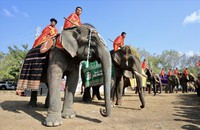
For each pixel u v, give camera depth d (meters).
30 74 6.77
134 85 12.80
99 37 5.68
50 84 5.69
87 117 6.37
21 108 7.67
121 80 9.30
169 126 5.60
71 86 6.41
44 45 6.26
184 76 24.61
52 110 5.45
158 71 52.94
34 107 7.91
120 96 9.34
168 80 24.00
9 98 11.45
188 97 15.56
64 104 6.35
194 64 56.09
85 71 10.79
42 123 5.43
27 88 6.70
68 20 6.09
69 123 5.55
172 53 57.97
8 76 29.02
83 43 5.68
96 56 5.68
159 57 59.25
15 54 32.12
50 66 5.88
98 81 10.02
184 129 5.35
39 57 6.68
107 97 5.30
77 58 6.11
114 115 6.85
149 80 18.52
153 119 6.44
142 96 8.33
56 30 7.71
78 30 5.82
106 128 5.18
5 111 7.07
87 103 9.98
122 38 9.50
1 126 5.15
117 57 8.88
